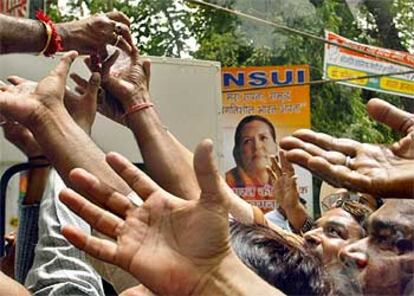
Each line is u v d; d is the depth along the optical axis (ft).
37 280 4.29
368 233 4.17
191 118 6.43
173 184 4.45
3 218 5.03
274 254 3.70
